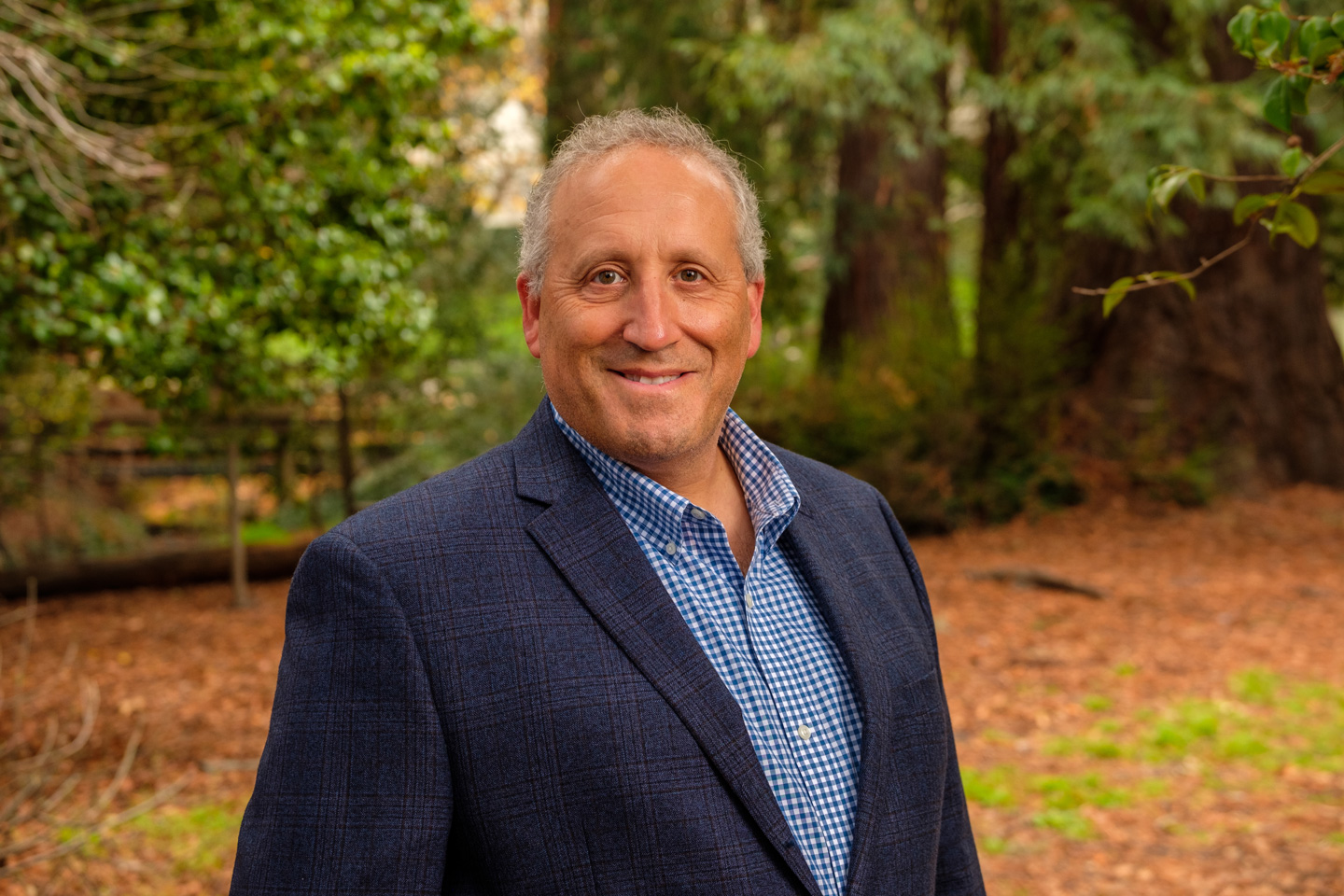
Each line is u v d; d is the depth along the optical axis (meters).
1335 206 12.35
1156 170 2.06
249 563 9.73
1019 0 10.59
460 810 1.20
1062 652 7.23
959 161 14.96
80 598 9.21
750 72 10.11
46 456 9.77
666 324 1.32
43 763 3.80
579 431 1.38
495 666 1.21
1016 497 11.32
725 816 1.22
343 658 1.21
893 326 12.15
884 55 10.29
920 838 1.38
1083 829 4.71
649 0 11.32
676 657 1.26
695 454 1.40
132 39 5.62
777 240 12.14
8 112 4.58
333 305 6.37
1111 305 2.11
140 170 4.86
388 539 1.26
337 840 1.16
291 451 11.16
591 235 1.33
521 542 1.29
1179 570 9.40
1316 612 7.95
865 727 1.36
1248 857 4.42
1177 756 5.48
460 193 10.59
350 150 6.07
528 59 12.96
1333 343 12.05
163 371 6.07
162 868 4.18
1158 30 11.16
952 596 8.73
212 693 6.54
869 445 11.35
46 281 5.11
